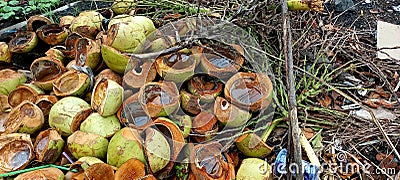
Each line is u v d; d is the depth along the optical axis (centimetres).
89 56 234
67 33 258
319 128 240
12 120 221
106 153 211
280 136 229
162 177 207
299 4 248
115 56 224
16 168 204
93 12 267
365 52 285
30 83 238
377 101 258
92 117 212
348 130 239
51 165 208
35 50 263
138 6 283
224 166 208
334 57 263
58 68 236
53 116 215
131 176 196
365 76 275
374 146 238
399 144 238
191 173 207
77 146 206
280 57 243
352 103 258
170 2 276
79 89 225
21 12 330
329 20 309
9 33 303
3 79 239
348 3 338
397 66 278
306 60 265
